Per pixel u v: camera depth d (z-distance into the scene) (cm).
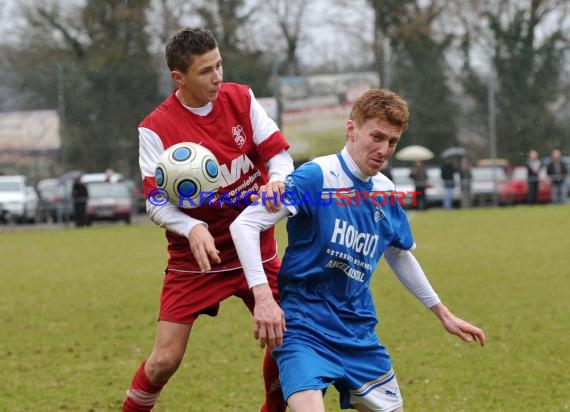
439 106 8388
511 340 2250
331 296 1157
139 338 2438
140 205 8019
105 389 1855
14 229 7081
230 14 10162
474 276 3478
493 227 5725
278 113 7950
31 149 7869
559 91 8562
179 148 1252
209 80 1241
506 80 8494
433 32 10138
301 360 1089
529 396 1705
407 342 2256
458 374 1900
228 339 2361
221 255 1327
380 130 1120
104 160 8031
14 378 1967
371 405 1147
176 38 1240
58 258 4672
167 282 1348
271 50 10069
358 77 8006
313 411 1038
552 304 2795
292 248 1168
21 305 3083
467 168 7856
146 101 8056
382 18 10456
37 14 9462
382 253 1216
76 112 8006
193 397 1764
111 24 9356
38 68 8031
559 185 7775
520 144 8512
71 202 7269
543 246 4509
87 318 2786
